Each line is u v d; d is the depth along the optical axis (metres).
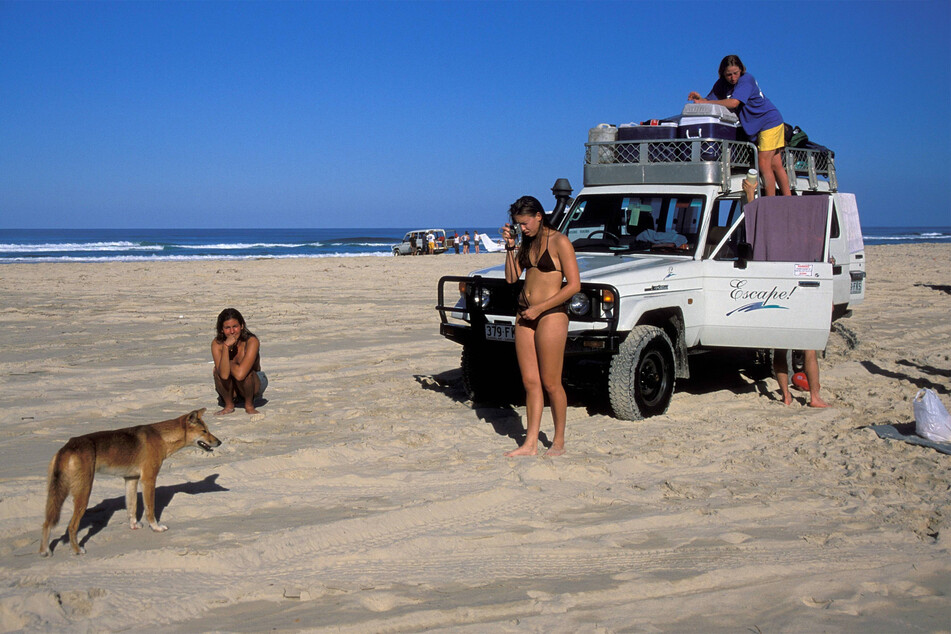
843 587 3.93
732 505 5.02
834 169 10.25
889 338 12.16
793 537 4.55
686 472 5.75
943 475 5.60
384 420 7.13
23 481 5.18
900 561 4.23
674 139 8.07
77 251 56.91
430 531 4.54
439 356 10.52
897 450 6.16
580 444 6.36
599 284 6.61
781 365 7.85
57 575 3.84
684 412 7.46
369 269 28.42
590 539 4.47
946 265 28.86
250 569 4.01
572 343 6.74
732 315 7.62
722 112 8.23
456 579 3.94
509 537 4.47
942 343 11.81
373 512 4.79
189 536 4.35
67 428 6.77
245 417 7.24
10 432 6.59
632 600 3.73
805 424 7.04
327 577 3.94
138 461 4.33
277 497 5.05
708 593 3.81
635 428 6.86
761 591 3.85
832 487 5.43
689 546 4.40
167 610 3.54
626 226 8.31
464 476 5.52
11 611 3.42
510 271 6.51
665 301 7.16
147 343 11.49
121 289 20.17
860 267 9.98
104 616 3.47
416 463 5.87
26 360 10.04
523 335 5.99
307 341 11.82
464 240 48.12
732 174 8.54
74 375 9.03
